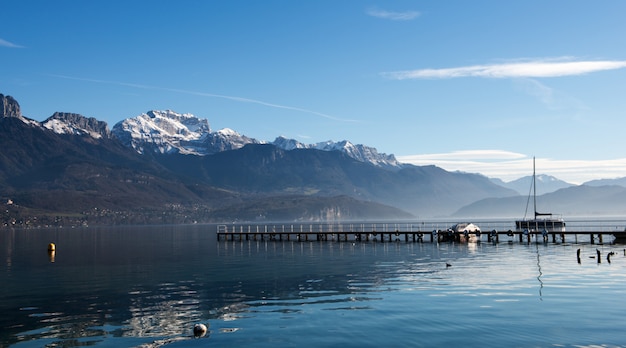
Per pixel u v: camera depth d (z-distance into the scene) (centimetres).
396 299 3653
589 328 2788
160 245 11175
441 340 2628
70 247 10775
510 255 6838
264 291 4175
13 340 2819
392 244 9869
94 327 3047
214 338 2770
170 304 3678
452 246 8938
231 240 12688
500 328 2809
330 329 2877
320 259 6900
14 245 11969
